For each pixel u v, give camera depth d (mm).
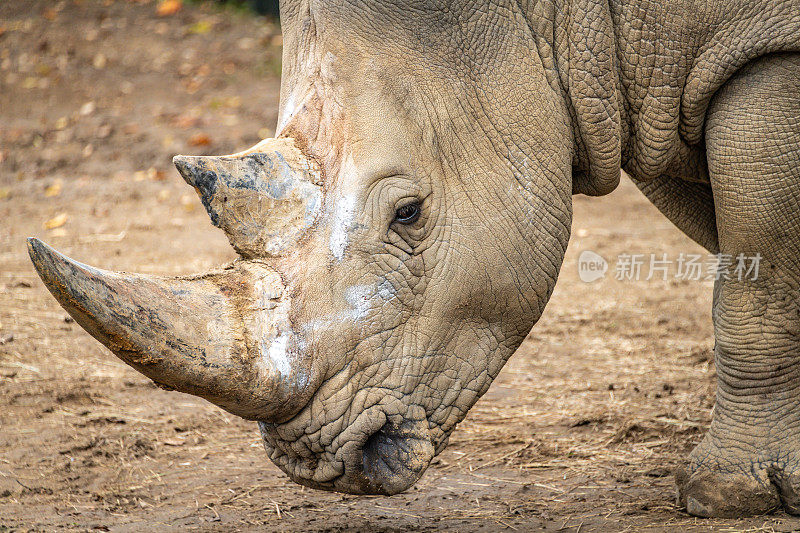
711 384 13531
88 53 32625
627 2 8742
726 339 9594
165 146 27406
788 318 9367
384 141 7516
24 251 20234
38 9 35062
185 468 11039
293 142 7492
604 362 14742
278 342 7047
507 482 10492
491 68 7973
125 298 6453
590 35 8383
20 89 30312
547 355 15172
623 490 10125
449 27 7836
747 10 8617
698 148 9562
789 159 8758
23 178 25562
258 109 29781
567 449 11414
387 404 7539
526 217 8047
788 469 9359
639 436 11703
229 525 9422
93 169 26219
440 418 7934
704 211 10891
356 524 9367
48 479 10641
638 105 9031
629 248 20812
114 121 28859
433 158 7719
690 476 9570
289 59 7965
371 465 7680
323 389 7379
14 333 15547
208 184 7066
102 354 14906
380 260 7488
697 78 8836
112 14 35375
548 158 8188
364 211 7414
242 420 12602
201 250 20344
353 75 7594
